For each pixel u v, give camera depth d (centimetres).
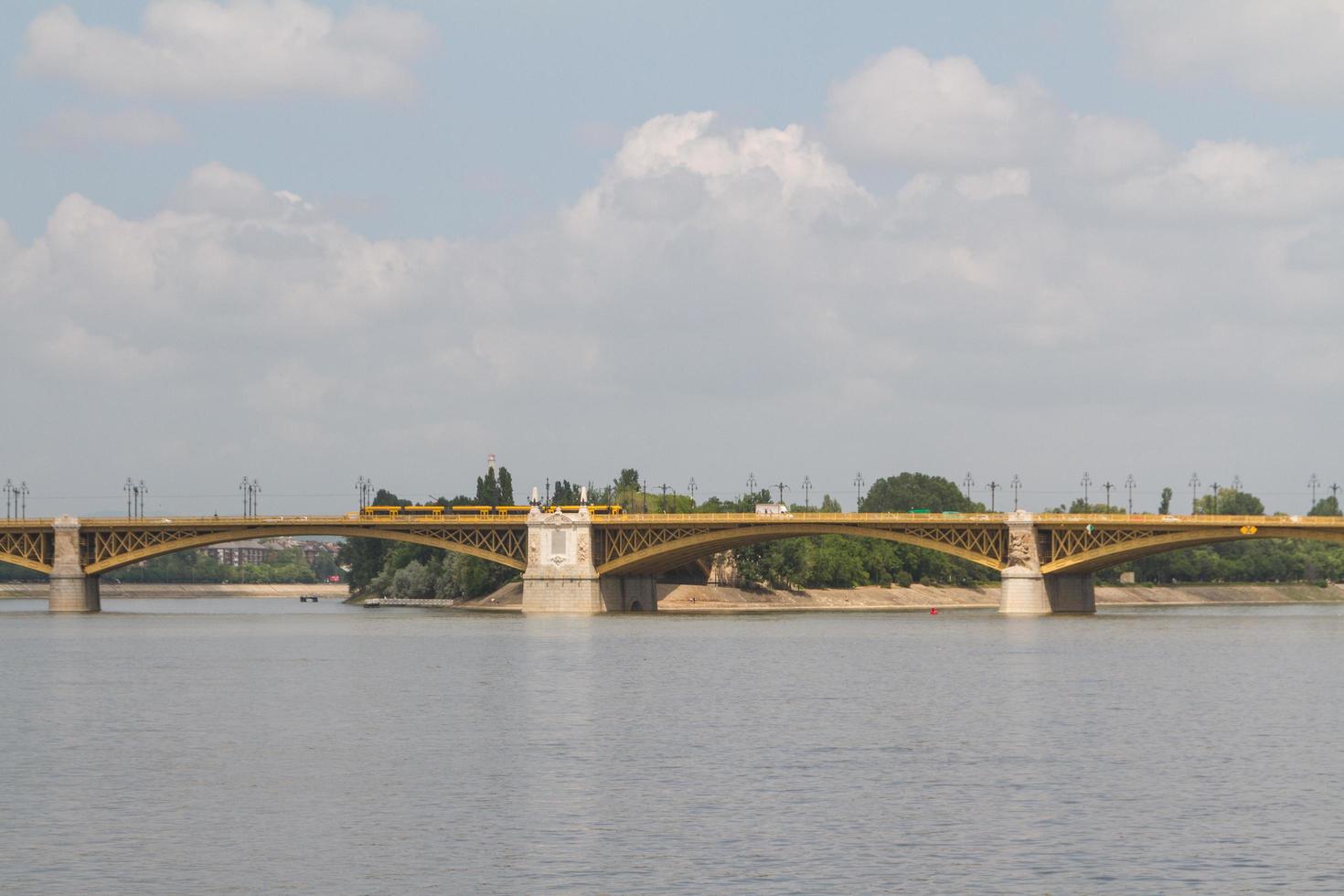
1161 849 8831
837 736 13112
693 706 15400
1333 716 14575
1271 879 8238
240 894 7981
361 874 8344
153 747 12575
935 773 11150
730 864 8512
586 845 8944
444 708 15288
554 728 13712
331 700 16038
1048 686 17538
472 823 9506
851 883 8144
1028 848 8875
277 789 10600
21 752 12338
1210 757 11925
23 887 8125
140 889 8094
